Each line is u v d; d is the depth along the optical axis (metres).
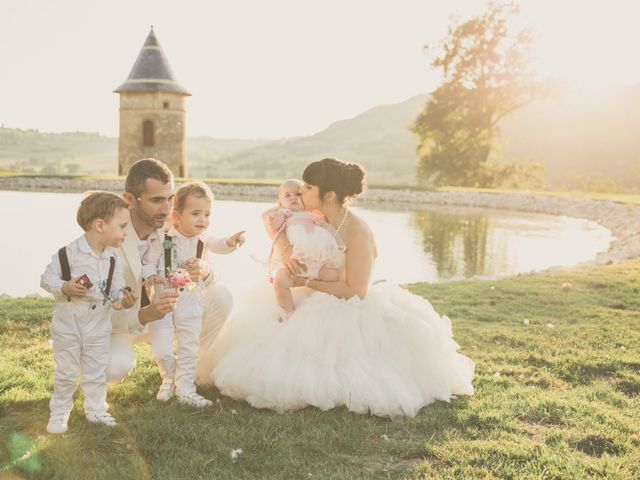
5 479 2.77
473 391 4.32
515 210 31.03
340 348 3.97
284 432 3.57
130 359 3.76
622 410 4.10
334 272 4.19
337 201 4.14
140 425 3.55
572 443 3.59
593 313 6.98
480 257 15.11
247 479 3.09
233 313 4.34
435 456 3.40
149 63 57.03
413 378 4.09
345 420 3.75
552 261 14.61
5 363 4.48
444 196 35.78
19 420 3.23
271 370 3.90
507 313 7.07
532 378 4.67
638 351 5.45
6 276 11.29
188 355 3.99
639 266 10.53
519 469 3.21
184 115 58.19
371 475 3.17
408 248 16.42
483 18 49.66
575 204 30.28
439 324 4.32
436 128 51.91
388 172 182.00
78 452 3.02
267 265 4.32
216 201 31.91
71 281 3.27
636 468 3.29
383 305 4.15
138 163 3.79
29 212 22.52
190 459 3.23
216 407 3.94
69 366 3.41
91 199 3.35
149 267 3.86
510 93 50.31
